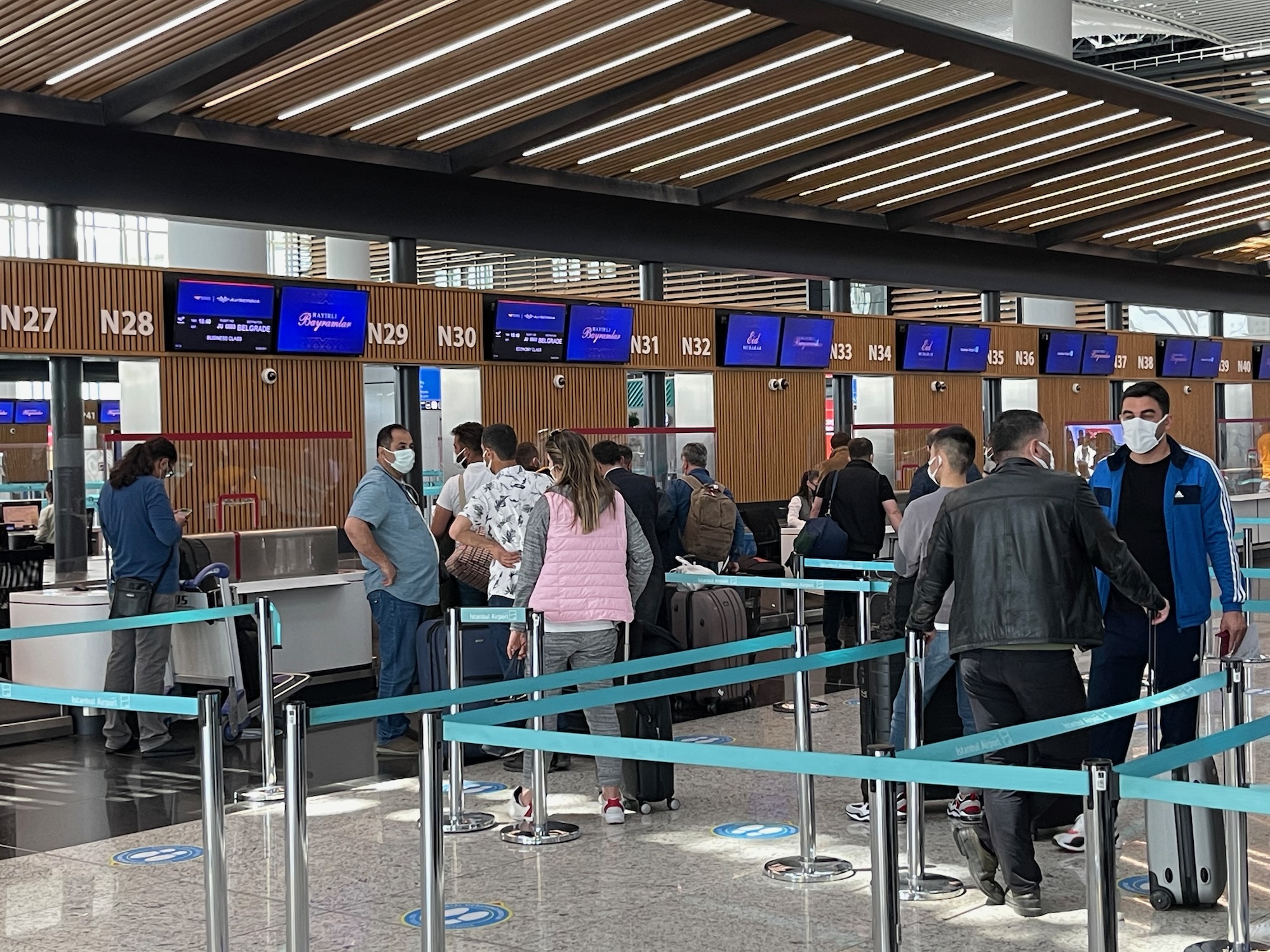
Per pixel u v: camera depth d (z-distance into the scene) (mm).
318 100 11242
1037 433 4891
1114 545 4594
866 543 11250
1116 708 3932
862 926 4672
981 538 4730
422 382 14406
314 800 6758
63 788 7199
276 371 12086
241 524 9977
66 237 10875
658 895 5086
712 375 15750
